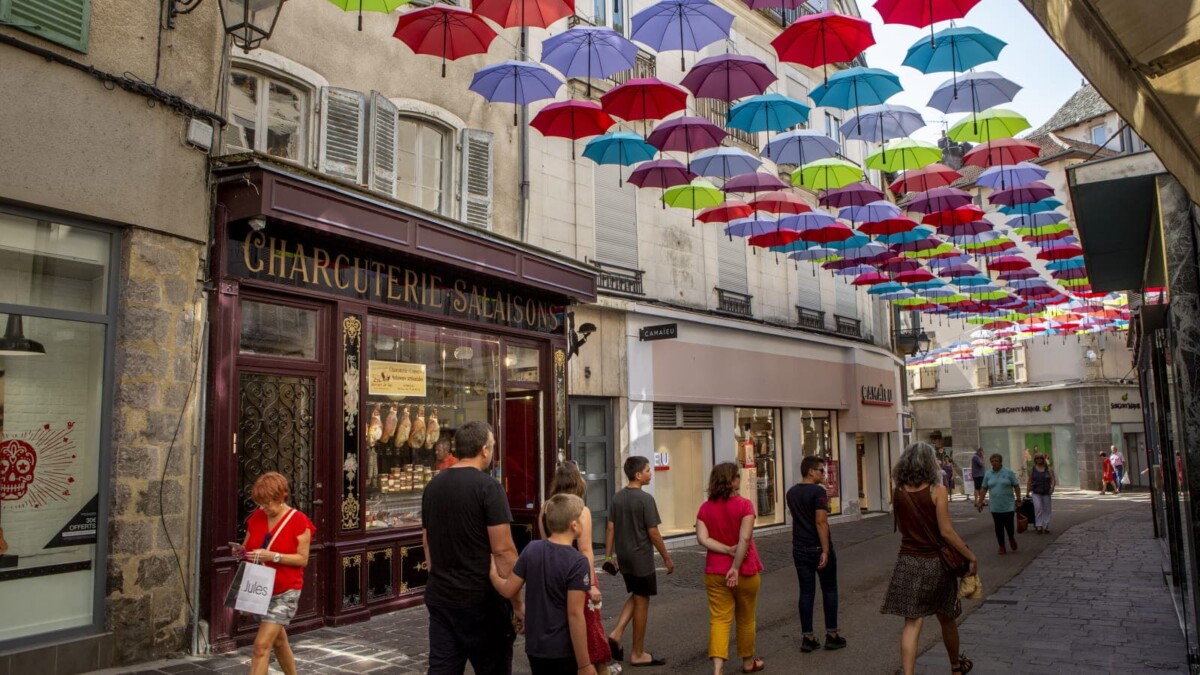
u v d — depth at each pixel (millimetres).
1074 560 12961
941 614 5777
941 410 41812
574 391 13695
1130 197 7184
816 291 21922
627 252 15422
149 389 6867
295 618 7863
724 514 6383
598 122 9445
